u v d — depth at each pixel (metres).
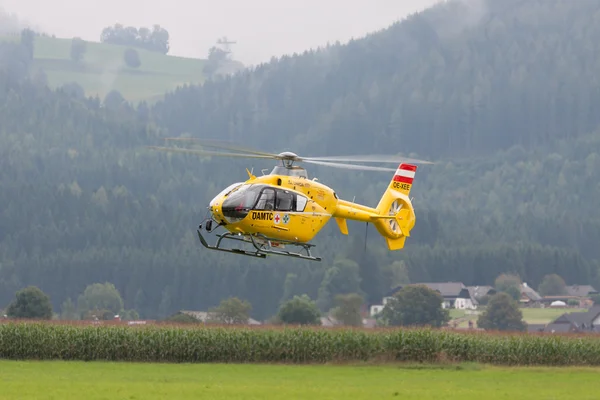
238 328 170.12
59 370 140.88
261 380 130.00
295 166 114.94
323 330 171.12
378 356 168.50
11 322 168.12
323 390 115.25
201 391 110.75
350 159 112.19
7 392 106.31
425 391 117.00
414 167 130.75
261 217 109.19
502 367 165.50
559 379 140.88
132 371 142.50
